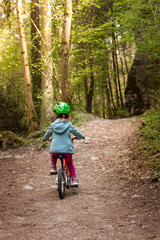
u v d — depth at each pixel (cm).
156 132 749
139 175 560
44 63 1292
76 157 830
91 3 1229
